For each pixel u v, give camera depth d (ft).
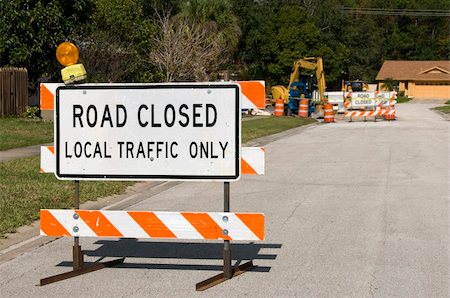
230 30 165.27
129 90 24.40
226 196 24.04
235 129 23.77
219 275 24.00
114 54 115.03
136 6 123.95
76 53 25.00
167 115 24.22
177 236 24.07
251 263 25.66
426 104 287.69
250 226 23.63
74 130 24.80
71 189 41.70
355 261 26.40
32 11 99.40
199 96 23.97
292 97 153.38
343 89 207.62
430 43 408.26
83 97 24.68
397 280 23.75
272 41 238.68
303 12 242.37
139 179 24.47
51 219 24.64
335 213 36.52
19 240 30.32
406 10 406.00
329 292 22.33
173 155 24.22
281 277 24.22
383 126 122.11
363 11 380.58
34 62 103.30
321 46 245.86
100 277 24.44
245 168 24.02
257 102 23.71
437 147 76.79
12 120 92.43
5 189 40.47
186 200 41.42
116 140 24.57
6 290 22.77
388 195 42.68
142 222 24.22
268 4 257.14
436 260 26.53
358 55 305.94
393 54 402.11
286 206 38.81
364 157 66.33
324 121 138.92
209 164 23.99
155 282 23.72
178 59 140.26
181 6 161.27
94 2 113.19
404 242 29.66
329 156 67.67
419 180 49.60
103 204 39.55
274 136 96.17
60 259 27.12
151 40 130.72
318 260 26.61
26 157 57.72
